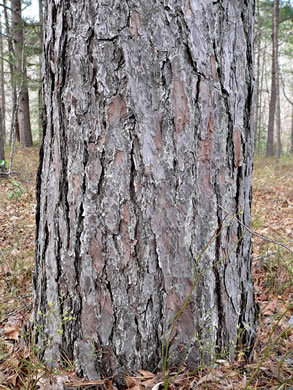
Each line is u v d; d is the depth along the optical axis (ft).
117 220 4.91
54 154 5.29
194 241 5.03
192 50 4.72
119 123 4.77
